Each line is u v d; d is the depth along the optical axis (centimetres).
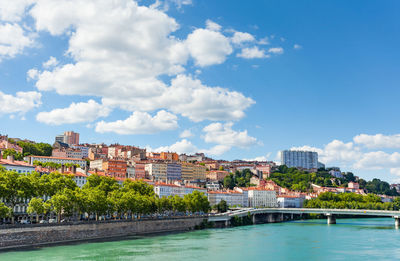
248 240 18388
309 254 14700
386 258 13950
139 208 19938
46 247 14212
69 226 15788
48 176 18488
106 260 12506
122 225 18450
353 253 14975
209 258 13462
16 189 15000
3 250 13262
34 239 14400
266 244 17162
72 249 14125
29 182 15438
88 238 16638
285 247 16338
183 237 18962
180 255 13850
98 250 14150
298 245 16975
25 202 18900
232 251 15062
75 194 16738
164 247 15462
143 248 14988
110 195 19775
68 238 15738
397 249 15988
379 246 16812
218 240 18162
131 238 17850
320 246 16738
